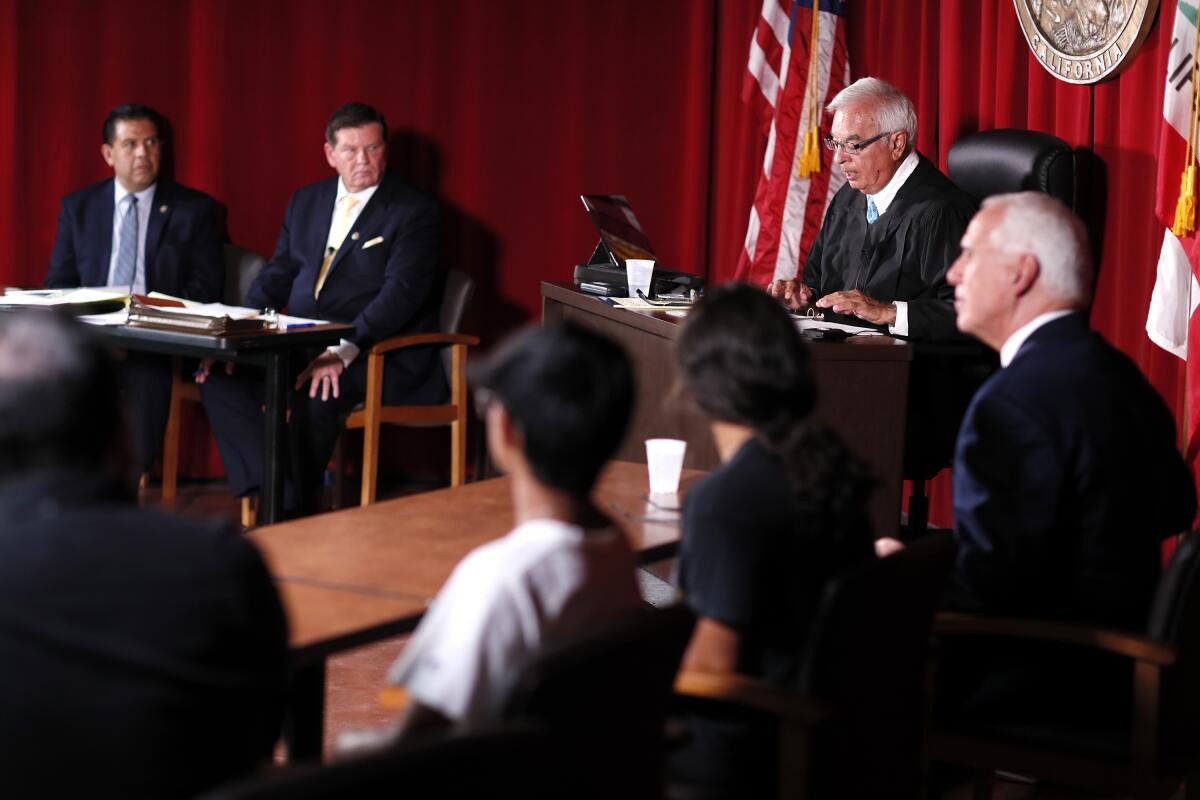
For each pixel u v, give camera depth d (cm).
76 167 528
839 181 496
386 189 496
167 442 491
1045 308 239
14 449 133
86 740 126
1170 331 372
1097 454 223
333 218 501
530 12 528
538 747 122
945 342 394
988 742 228
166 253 501
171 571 129
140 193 504
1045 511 223
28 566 127
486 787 118
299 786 105
